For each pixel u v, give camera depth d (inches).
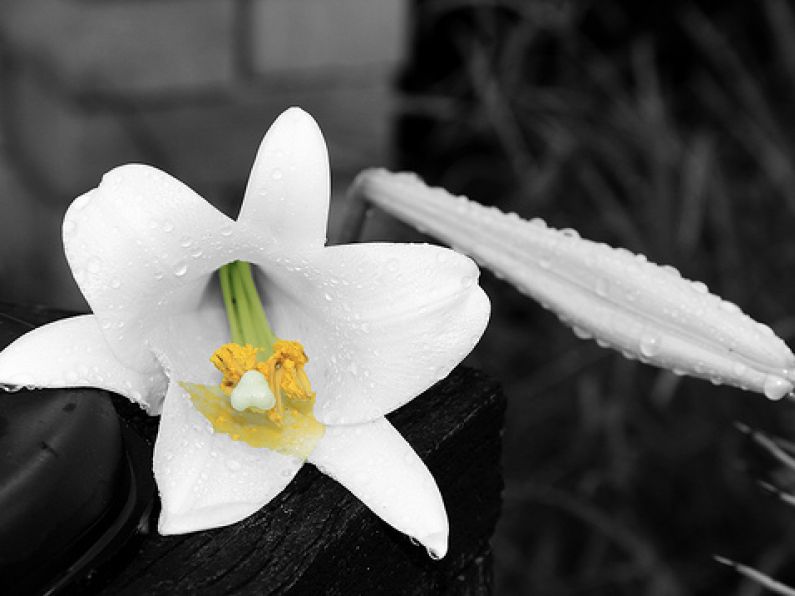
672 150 43.2
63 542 15.3
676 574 39.3
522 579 40.0
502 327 42.7
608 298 18.8
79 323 16.9
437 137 52.0
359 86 44.0
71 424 15.8
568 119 46.0
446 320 17.1
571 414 41.0
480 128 48.1
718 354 18.3
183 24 40.8
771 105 48.4
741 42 52.6
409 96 49.5
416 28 52.1
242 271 18.7
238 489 16.6
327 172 17.1
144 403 17.0
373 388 17.3
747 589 36.5
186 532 16.1
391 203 20.5
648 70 49.5
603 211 42.8
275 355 17.7
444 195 20.1
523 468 40.6
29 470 15.2
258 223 17.1
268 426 17.2
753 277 40.7
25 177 45.9
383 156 45.2
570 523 40.8
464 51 51.0
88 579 15.5
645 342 18.6
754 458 38.1
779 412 37.6
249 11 41.4
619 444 38.9
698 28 52.7
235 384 17.4
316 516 16.6
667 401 38.4
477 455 18.8
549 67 50.8
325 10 42.2
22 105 44.6
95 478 15.7
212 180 43.6
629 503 39.9
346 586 16.8
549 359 41.6
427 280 17.1
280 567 15.9
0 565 14.8
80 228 16.5
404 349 17.2
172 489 16.3
